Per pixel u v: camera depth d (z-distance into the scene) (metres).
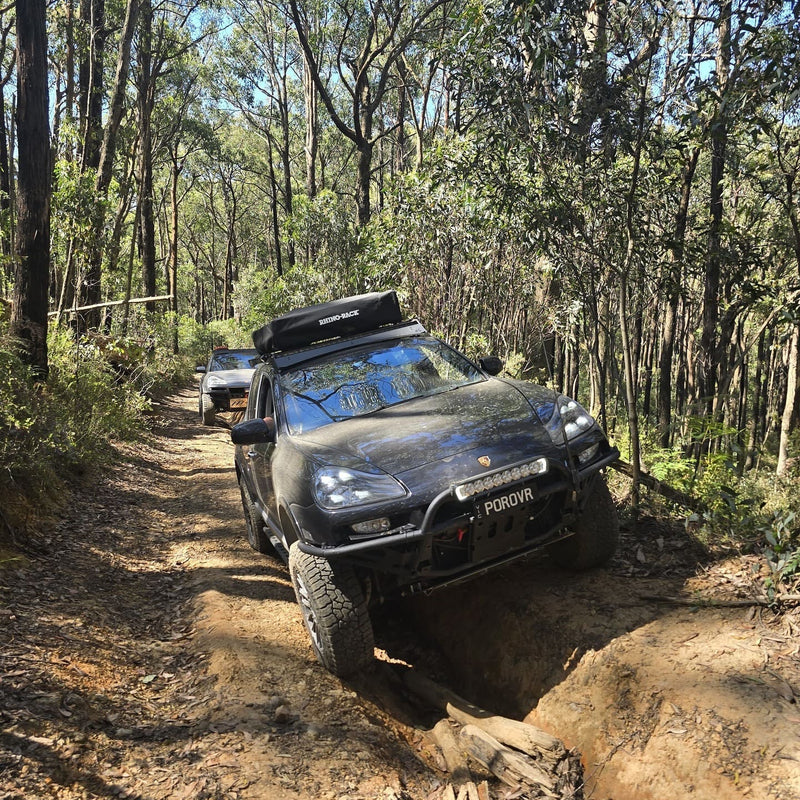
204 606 4.76
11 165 17.58
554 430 3.83
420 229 9.13
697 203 11.17
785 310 6.21
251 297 43.41
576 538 4.16
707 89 4.96
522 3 4.89
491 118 5.58
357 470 3.58
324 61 34.22
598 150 5.56
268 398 5.06
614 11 5.24
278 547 4.86
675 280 6.04
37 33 9.02
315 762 2.93
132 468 9.70
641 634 3.52
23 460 6.61
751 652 3.18
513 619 4.05
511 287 8.86
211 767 2.88
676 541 4.55
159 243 57.38
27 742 2.93
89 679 3.62
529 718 3.57
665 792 2.74
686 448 9.73
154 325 20.97
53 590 4.81
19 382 7.49
